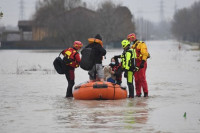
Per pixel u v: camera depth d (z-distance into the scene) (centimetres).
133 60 3081
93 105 2739
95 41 3059
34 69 6331
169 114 2400
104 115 2377
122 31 16612
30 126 2119
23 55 12188
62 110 2564
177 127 2070
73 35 16912
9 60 9469
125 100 2967
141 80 3180
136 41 3181
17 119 2298
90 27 16512
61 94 3391
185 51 14650
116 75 3156
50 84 4197
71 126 2103
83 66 3031
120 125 2114
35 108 2656
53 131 2006
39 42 19650
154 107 2648
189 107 2645
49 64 7831
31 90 3681
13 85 4119
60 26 17250
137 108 2608
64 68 3162
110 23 16475
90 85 2972
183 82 4306
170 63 7912
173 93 3378
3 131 2019
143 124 2136
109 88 2947
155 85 4028
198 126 2092
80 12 17088
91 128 2053
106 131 1989
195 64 7538
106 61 8400
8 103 2888
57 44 18275
